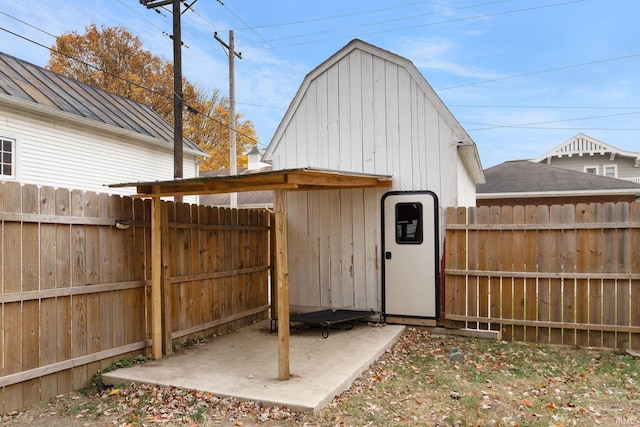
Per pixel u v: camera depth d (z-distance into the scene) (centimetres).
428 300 695
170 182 490
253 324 729
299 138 792
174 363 507
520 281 616
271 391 411
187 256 596
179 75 1094
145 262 541
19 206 395
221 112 2744
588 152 2162
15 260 392
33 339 407
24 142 991
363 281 740
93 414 392
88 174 1156
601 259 575
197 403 402
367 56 747
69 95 1205
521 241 615
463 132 686
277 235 457
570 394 424
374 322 726
